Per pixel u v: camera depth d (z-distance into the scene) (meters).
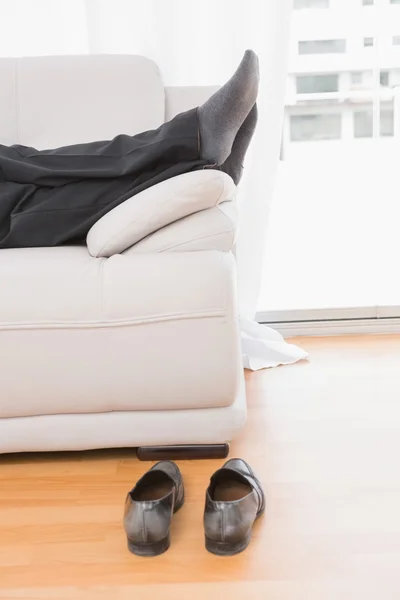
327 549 1.21
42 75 2.03
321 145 2.59
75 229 1.72
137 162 1.71
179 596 1.10
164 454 1.54
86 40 2.30
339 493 1.38
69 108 2.02
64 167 1.77
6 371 1.46
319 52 2.48
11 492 1.44
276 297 2.55
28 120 2.01
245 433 1.67
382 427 1.68
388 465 1.49
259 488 1.32
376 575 1.13
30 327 1.44
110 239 1.53
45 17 2.25
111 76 2.03
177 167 1.70
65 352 1.45
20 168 1.76
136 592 1.11
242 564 1.18
